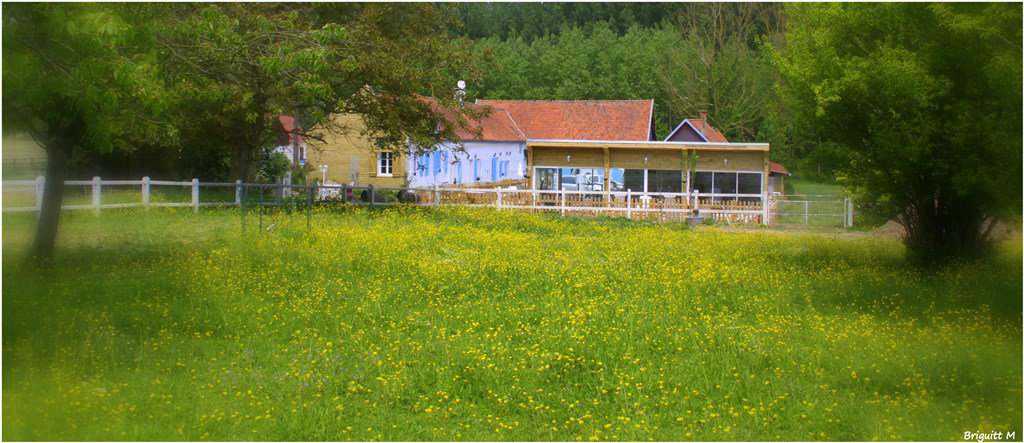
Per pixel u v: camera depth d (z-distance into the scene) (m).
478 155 42.69
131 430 7.02
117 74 10.67
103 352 9.01
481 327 11.11
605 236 23.62
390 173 38.91
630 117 49.62
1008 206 14.90
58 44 10.48
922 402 7.87
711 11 68.19
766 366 9.31
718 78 65.06
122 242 17.45
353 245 17.59
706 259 17.22
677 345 10.04
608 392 8.51
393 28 29.98
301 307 11.70
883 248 21.28
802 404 7.93
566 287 13.85
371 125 29.38
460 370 8.88
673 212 31.95
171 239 18.55
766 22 63.97
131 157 30.91
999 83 13.28
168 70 15.27
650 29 83.69
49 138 14.02
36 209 19.30
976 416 7.64
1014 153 13.83
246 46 16.56
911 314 12.02
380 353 9.53
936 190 16.83
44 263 13.80
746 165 34.25
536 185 35.69
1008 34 13.22
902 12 15.10
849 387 8.52
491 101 50.69
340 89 27.91
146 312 10.98
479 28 89.06
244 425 7.33
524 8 93.12
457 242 19.88
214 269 14.02
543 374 8.84
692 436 7.22
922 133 15.48
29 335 9.34
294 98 25.03
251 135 29.20
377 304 11.98
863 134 16.97
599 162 35.16
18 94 11.16
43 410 7.19
